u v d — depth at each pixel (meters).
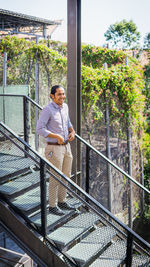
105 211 2.89
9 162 3.71
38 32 12.12
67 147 3.50
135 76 8.62
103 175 8.27
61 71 7.79
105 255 3.22
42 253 2.98
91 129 7.90
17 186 3.31
